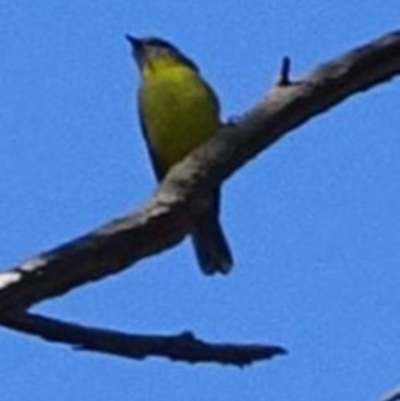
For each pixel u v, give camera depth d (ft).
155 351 20.16
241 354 20.20
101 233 19.52
